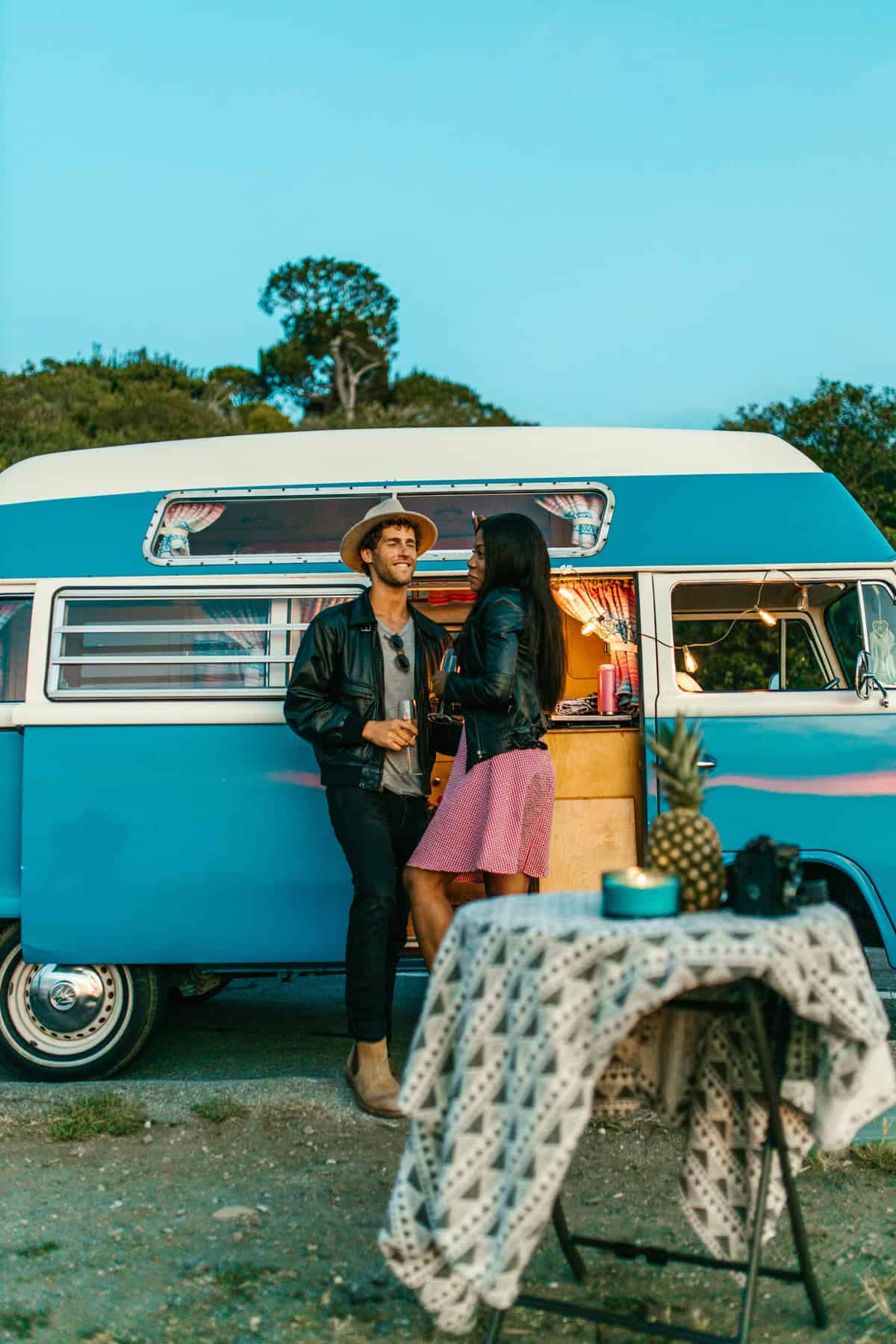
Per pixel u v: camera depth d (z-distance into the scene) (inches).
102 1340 120.4
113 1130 180.2
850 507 215.2
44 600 211.0
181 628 211.0
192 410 1446.9
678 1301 127.4
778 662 235.3
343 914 204.2
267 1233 145.5
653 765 122.5
